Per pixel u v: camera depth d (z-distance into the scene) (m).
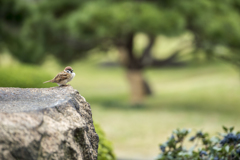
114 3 17.17
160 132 14.06
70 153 2.67
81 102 3.37
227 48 18.55
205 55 20.84
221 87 23.27
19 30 18.42
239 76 25.45
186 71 31.78
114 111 19.14
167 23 15.59
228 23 17.14
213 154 4.12
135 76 21.77
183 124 15.30
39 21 18.47
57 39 19.73
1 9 17.12
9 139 2.32
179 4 16.95
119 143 12.80
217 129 14.06
